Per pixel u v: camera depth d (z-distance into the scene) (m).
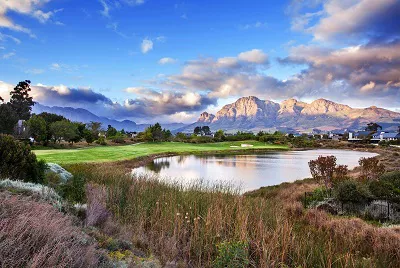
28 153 10.02
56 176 10.49
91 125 96.19
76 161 27.81
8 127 53.78
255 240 6.39
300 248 6.13
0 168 8.88
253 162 49.84
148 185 11.78
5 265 3.08
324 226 8.80
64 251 3.63
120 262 4.41
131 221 7.62
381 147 107.06
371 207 12.65
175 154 67.62
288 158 59.44
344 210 13.07
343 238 7.29
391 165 34.91
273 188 20.89
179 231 6.82
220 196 9.76
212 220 7.20
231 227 7.11
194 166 42.00
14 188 6.76
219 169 38.53
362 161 20.34
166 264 5.13
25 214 4.23
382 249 6.87
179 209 8.16
